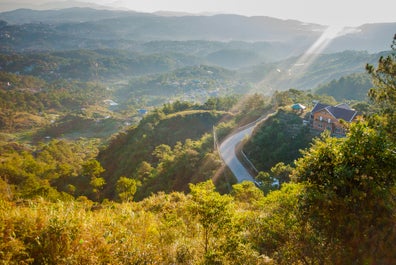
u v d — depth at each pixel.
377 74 12.02
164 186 44.03
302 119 51.66
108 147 82.75
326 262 6.32
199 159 47.06
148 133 76.69
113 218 10.09
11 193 30.88
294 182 7.08
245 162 43.66
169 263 7.92
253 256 7.57
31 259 5.71
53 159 84.19
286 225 7.53
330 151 6.46
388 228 5.80
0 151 89.31
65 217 6.99
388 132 8.59
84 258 6.25
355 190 5.85
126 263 6.92
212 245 8.31
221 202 7.89
